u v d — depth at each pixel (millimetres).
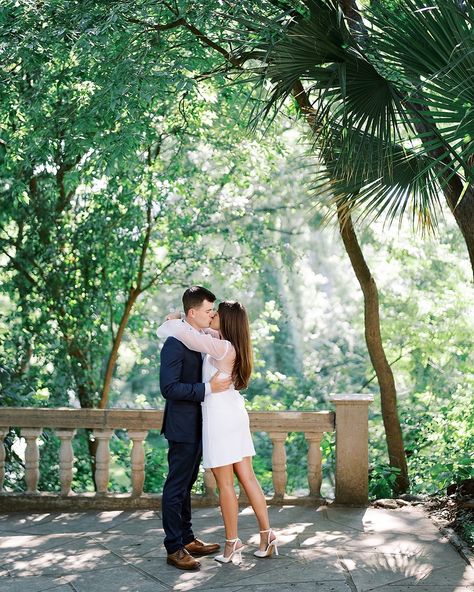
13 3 6453
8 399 9391
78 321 10570
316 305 17078
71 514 6348
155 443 17984
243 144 9938
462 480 6660
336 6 5230
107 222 10328
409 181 5789
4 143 8383
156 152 10188
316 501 6504
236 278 11852
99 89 6602
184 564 4875
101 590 4559
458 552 5207
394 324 12750
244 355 4895
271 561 5023
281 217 17297
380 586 4566
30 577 4793
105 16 6223
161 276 11289
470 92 4766
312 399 13289
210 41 6496
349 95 5312
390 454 7461
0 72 6883
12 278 10523
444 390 12531
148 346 16172
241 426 4957
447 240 13711
